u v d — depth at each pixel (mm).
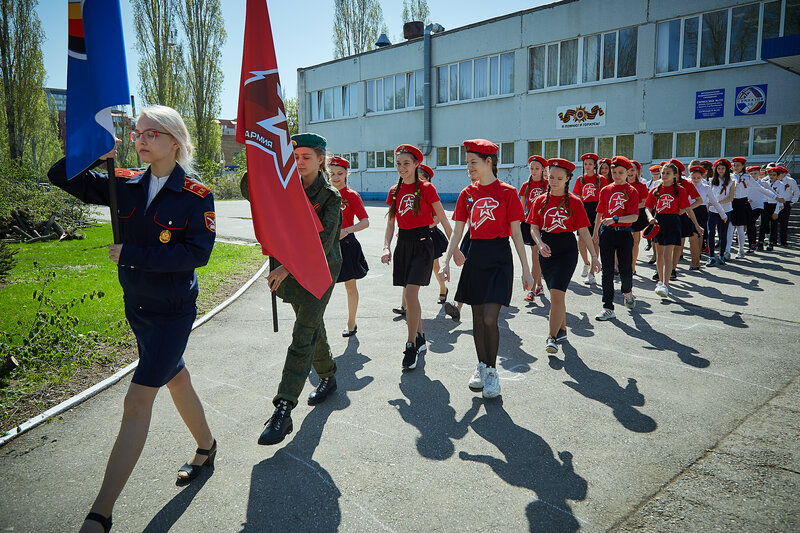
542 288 7988
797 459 3109
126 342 5406
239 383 4461
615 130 20266
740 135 17844
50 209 15148
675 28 18641
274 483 2951
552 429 3547
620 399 4020
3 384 4367
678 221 7379
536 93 22203
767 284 8125
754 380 4340
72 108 2473
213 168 36156
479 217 4160
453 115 25281
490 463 3125
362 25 40312
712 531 2480
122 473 2432
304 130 32781
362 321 6418
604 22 20000
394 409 3908
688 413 3750
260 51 3061
